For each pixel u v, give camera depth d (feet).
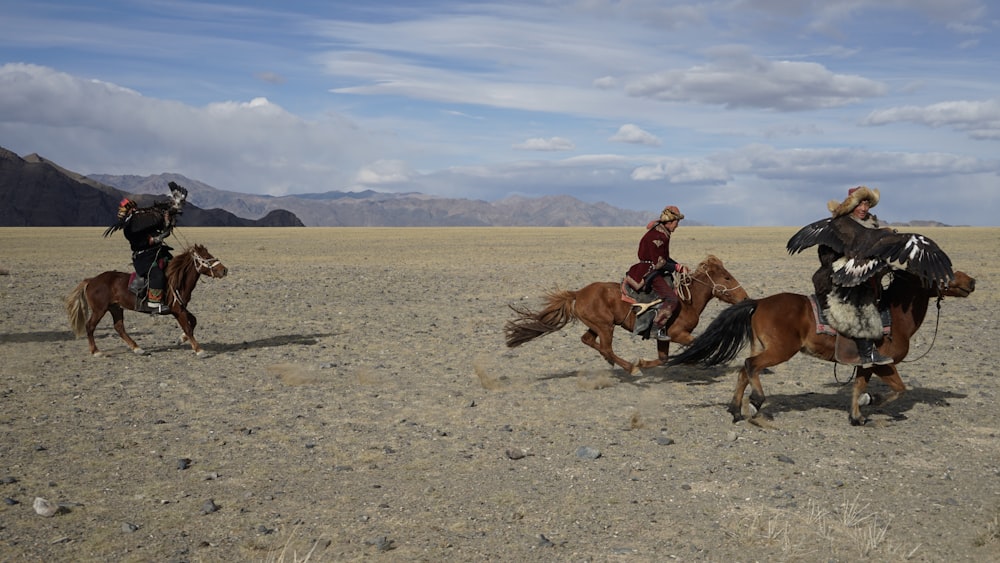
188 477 26.16
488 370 44.34
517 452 28.22
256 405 35.99
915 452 28.94
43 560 19.83
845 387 39.93
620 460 27.96
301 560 19.75
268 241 241.14
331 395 38.06
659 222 38.50
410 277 104.73
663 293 38.50
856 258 29.07
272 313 68.44
